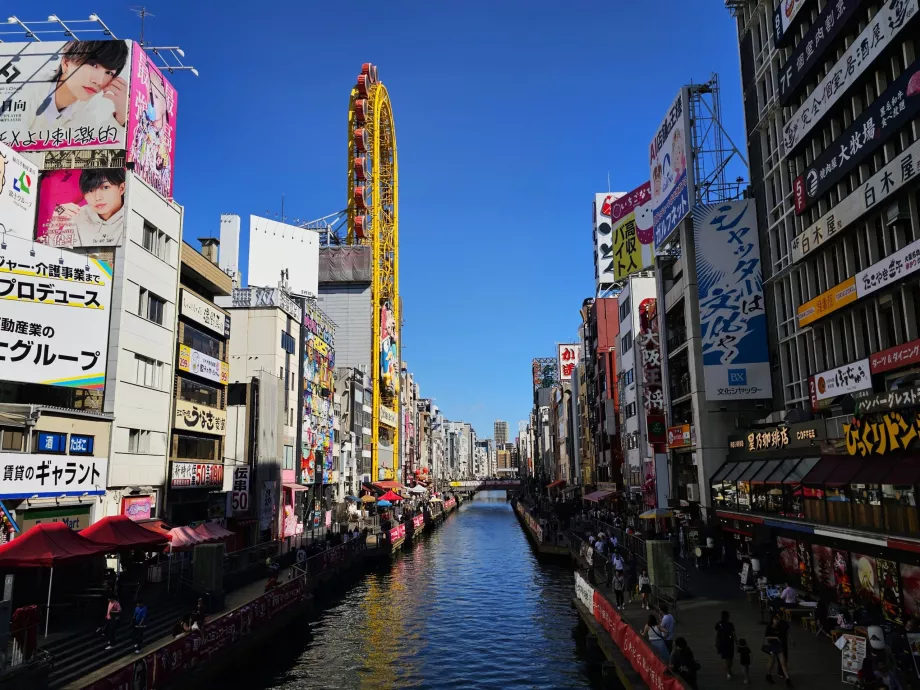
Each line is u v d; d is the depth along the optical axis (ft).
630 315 226.99
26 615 57.72
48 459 90.27
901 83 88.63
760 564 110.52
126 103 117.91
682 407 180.65
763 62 145.18
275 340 182.39
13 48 119.85
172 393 128.36
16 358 91.20
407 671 90.74
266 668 92.07
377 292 344.69
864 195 99.76
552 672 89.71
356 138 347.77
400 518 269.44
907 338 93.04
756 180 150.20
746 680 60.64
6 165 105.09
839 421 98.84
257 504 159.33
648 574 98.89
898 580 74.08
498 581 164.55
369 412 318.45
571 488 393.09
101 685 57.31
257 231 225.56
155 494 121.29
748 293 146.20
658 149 183.62
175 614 87.97
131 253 115.14
